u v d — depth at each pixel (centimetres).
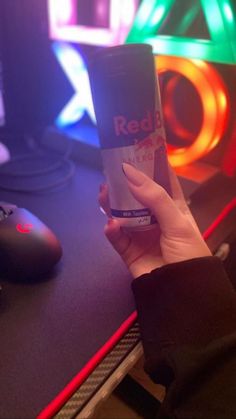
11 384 23
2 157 46
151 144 26
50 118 52
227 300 24
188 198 40
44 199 40
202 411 22
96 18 45
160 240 28
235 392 22
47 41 48
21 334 26
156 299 25
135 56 24
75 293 29
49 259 30
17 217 31
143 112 25
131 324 27
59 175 44
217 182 43
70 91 51
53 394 22
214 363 22
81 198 41
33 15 47
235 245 39
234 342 23
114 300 29
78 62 47
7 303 28
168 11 40
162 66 41
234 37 38
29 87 50
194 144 42
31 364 24
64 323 27
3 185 42
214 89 39
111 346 25
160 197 25
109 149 26
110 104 25
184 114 45
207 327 24
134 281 26
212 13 37
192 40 39
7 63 47
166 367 23
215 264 25
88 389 23
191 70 39
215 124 40
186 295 24
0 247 29
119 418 53
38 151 49
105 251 34
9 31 46
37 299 28
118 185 26
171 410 22
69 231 36
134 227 27
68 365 24
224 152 44
